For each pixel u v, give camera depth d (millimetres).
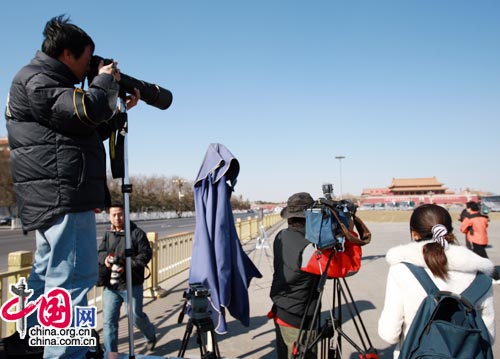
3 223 41594
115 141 2562
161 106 2799
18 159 2070
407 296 2189
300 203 3170
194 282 3318
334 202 2840
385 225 32250
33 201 2043
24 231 2082
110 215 4309
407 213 59406
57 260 2090
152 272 7105
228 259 3355
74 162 2090
